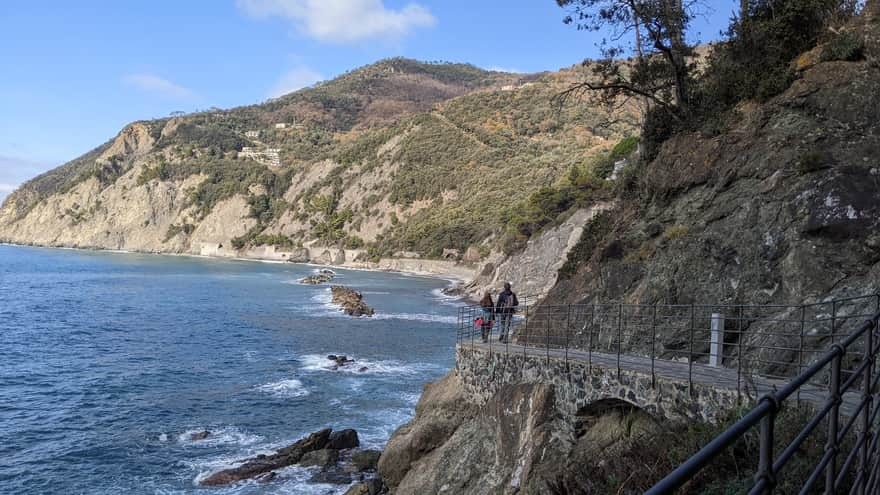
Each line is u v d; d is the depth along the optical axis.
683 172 21.66
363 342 44.09
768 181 17.84
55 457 21.27
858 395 10.47
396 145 190.62
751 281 16.59
